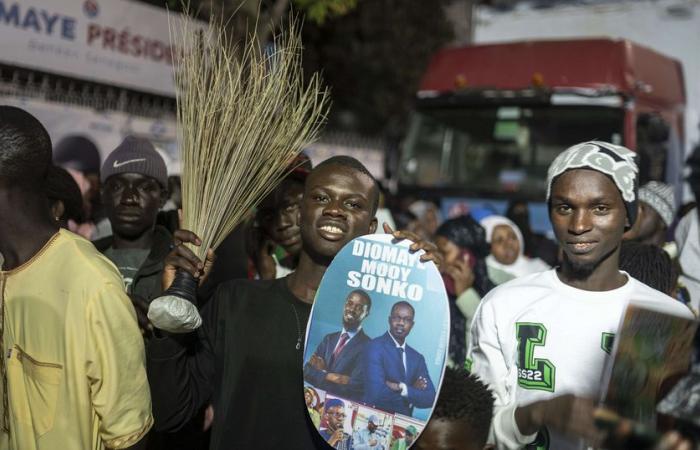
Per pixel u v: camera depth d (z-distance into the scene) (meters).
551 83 7.26
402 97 14.15
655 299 2.31
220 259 3.43
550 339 2.31
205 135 2.39
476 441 2.24
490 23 9.38
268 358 2.37
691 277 3.97
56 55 7.07
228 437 2.36
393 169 8.09
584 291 2.35
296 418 2.33
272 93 2.45
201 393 2.42
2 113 2.20
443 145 7.86
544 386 2.29
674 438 1.55
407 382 2.19
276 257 3.72
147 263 3.16
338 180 2.41
